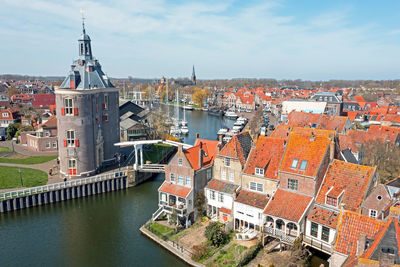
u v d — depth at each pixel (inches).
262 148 1951.3
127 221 2134.6
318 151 1707.7
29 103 6392.7
